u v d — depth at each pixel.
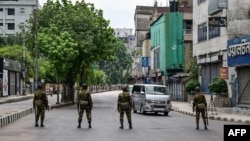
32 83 86.44
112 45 48.09
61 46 44.25
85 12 47.81
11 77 75.69
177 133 18.89
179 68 61.00
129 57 153.75
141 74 95.69
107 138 16.94
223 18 36.25
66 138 16.94
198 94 21.06
